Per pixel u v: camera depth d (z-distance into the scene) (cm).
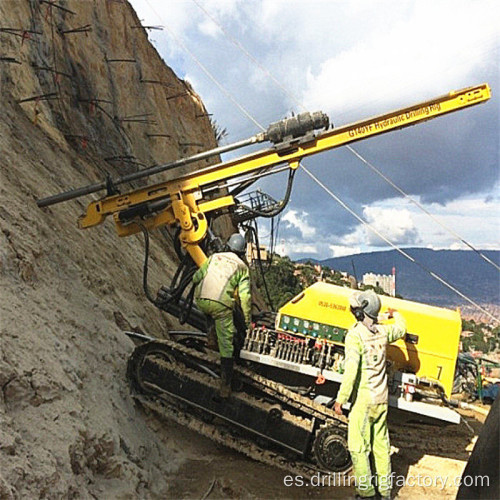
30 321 527
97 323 666
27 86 1052
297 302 634
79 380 530
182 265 762
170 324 971
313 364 610
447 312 645
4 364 439
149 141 1650
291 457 600
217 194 755
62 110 1199
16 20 1116
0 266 554
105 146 1345
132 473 506
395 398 592
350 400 551
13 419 423
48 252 688
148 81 1778
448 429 811
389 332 557
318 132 727
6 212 648
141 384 641
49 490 389
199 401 629
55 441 435
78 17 1473
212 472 584
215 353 680
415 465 655
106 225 1026
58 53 1282
